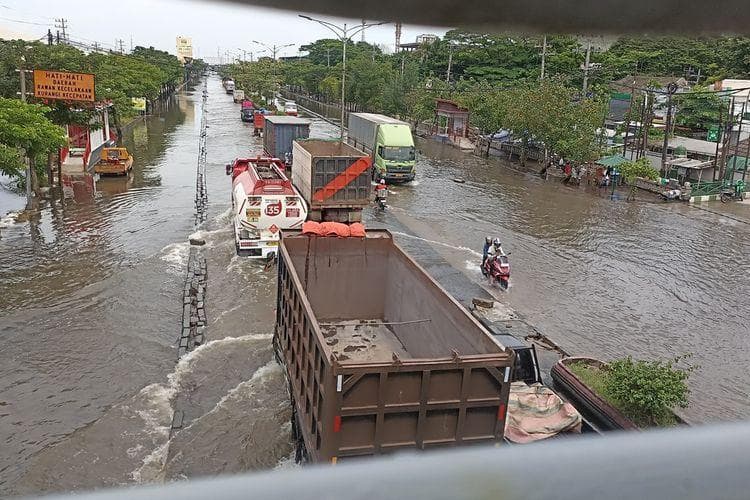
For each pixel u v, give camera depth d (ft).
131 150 104.63
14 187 69.05
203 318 36.35
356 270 34.35
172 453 23.71
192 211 62.59
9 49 70.44
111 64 136.87
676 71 143.95
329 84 215.51
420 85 169.37
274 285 42.52
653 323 41.34
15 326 34.60
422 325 28.73
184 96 276.21
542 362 33.12
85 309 37.37
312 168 53.21
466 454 3.38
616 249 58.80
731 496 3.27
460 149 129.90
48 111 62.18
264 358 31.86
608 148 107.45
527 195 83.25
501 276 44.98
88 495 3.14
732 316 43.37
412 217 67.15
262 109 154.40
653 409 24.71
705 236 65.16
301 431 22.40
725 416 29.76
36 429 25.02
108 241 51.47
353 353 30.73
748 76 131.64
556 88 97.30
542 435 22.90
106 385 28.73
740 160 95.86
